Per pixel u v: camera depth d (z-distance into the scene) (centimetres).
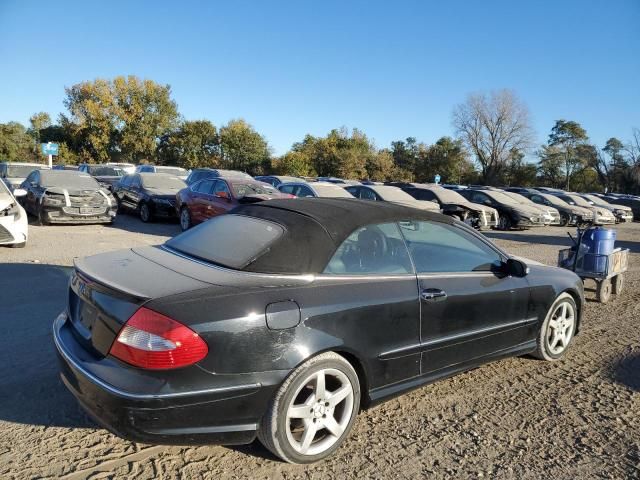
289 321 279
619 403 395
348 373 305
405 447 320
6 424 321
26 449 295
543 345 459
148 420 250
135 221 1513
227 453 303
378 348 319
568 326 486
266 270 300
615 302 737
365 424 348
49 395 360
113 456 293
